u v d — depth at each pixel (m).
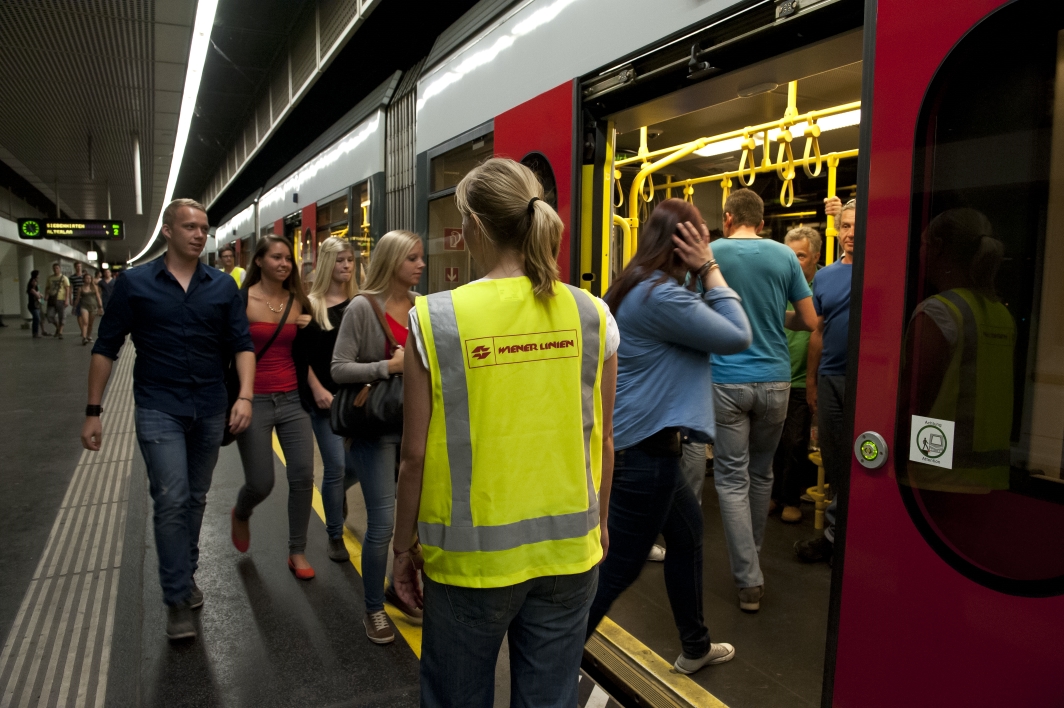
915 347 1.48
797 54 2.00
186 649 2.68
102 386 2.66
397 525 1.37
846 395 1.63
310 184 7.67
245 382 2.79
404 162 5.01
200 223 2.68
